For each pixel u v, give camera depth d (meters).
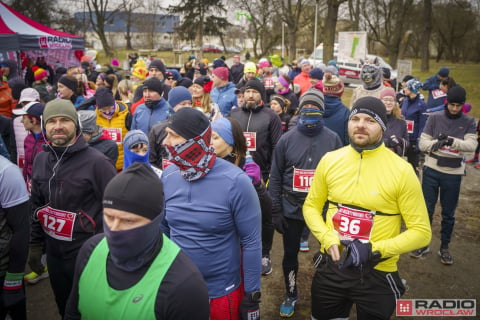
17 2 35.50
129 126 4.97
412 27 44.94
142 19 56.81
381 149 2.35
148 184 1.44
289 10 32.56
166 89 6.50
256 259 2.23
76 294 1.61
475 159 8.59
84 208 2.68
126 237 1.39
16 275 2.48
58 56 14.33
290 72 12.59
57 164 2.64
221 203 2.12
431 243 4.94
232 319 2.28
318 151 3.23
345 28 42.44
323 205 2.69
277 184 3.38
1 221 2.41
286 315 3.46
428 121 4.34
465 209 6.03
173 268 1.47
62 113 2.54
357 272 2.40
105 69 11.07
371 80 5.33
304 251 4.74
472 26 44.81
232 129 2.66
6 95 6.34
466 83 23.14
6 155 3.70
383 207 2.31
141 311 1.42
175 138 2.08
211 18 45.25
